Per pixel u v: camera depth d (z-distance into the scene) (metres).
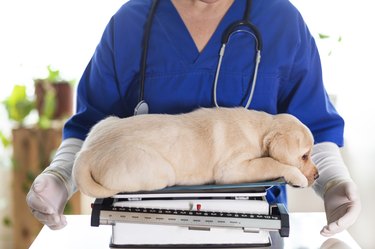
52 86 2.03
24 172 2.05
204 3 1.08
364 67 1.69
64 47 2.06
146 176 0.84
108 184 0.84
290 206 1.93
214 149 0.89
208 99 1.08
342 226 0.90
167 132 0.89
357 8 1.76
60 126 2.02
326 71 1.86
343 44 1.83
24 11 2.02
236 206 0.84
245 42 1.07
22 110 2.02
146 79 1.10
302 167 0.93
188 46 1.08
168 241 0.87
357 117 1.74
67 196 0.99
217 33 1.07
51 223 0.93
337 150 1.10
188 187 0.85
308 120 1.12
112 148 0.86
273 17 1.09
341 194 0.95
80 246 0.95
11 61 2.07
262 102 1.08
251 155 0.90
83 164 0.86
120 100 1.16
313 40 1.13
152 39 1.10
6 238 2.20
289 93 1.13
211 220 0.83
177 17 1.10
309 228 1.01
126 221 0.83
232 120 0.93
